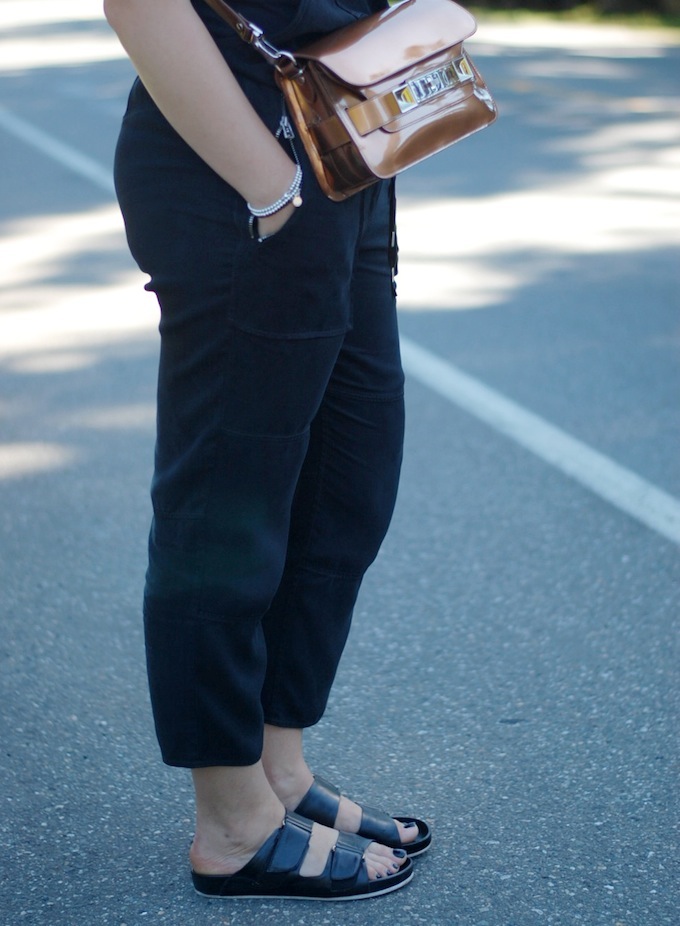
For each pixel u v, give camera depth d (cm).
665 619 348
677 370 555
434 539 402
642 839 253
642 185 939
